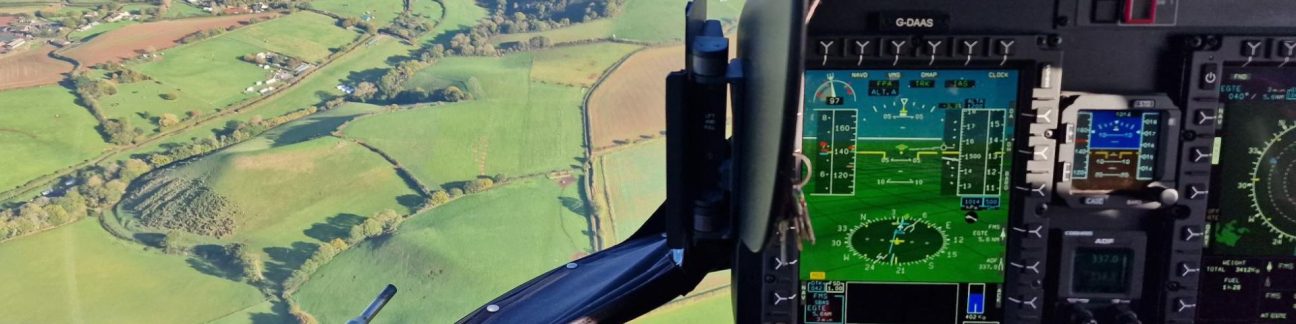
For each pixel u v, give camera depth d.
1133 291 3.07
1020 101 2.90
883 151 2.98
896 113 2.94
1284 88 2.91
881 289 3.14
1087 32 2.88
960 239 3.07
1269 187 2.99
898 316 3.17
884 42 2.83
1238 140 2.95
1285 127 2.94
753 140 2.40
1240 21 2.84
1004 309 3.12
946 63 2.87
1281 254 3.06
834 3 2.82
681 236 2.83
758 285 3.03
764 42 2.29
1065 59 2.89
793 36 2.00
